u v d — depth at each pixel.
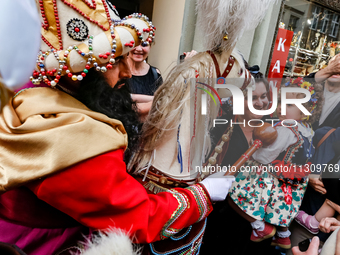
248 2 0.47
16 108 0.43
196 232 0.64
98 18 0.42
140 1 1.54
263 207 0.78
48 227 0.49
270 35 0.97
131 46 0.44
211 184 0.58
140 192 0.46
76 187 0.39
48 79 0.43
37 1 0.39
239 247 0.95
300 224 0.86
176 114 0.57
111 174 0.41
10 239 0.50
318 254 0.77
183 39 1.04
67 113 0.42
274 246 0.91
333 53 1.02
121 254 0.37
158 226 0.47
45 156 0.38
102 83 0.48
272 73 1.02
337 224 0.75
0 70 0.29
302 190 0.79
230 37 0.52
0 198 0.47
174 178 0.61
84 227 0.52
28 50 0.30
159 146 0.62
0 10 0.27
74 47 0.40
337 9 0.98
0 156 0.39
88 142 0.40
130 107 0.60
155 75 1.28
